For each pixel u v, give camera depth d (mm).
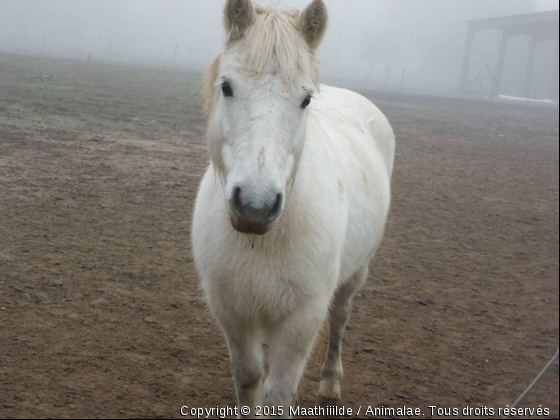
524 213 8344
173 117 13844
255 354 2773
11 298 4070
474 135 16938
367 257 3625
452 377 3705
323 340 3236
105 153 9086
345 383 3545
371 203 3426
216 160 2537
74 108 13250
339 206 2854
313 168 2762
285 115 2291
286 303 2576
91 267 4785
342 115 3920
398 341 4133
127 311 4125
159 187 7527
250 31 2373
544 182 10820
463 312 4730
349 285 3594
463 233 7016
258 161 2189
